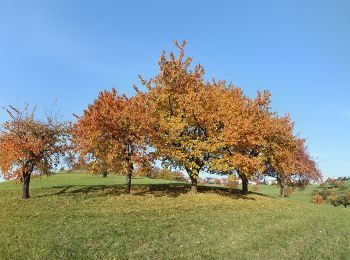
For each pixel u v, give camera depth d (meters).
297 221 27.16
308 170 55.47
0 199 32.66
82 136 34.34
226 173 40.25
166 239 20.33
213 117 36.22
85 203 30.25
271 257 17.50
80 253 17.34
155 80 38.19
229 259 17.23
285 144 45.50
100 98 36.06
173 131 36.44
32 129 33.44
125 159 35.16
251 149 40.88
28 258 16.53
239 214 28.78
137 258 17.06
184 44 38.22
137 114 34.53
